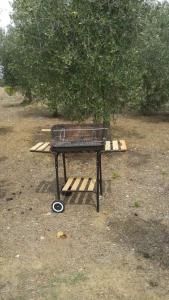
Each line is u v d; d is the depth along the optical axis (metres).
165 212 2.05
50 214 2.05
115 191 2.35
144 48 3.88
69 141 1.95
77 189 2.04
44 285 1.46
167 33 4.11
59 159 2.99
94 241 1.77
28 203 2.20
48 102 3.16
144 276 1.50
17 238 1.81
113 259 1.62
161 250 1.68
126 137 3.68
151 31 3.95
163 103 4.68
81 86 2.71
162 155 3.07
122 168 2.77
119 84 2.80
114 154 3.08
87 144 1.93
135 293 1.40
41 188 2.43
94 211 2.08
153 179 2.54
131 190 2.36
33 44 2.83
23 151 3.24
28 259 1.64
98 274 1.52
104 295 1.39
